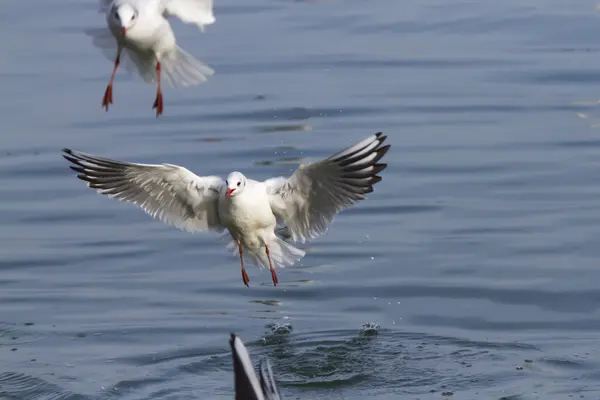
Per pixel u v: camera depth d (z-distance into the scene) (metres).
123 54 10.95
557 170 16.50
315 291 13.27
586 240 14.18
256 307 12.93
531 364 11.23
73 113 19.62
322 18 24.84
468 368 11.20
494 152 17.25
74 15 25.20
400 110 19.23
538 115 18.81
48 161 17.52
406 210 15.43
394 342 11.91
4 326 12.42
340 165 9.67
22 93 20.61
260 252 10.71
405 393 10.73
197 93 20.59
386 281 13.40
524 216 15.00
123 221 15.59
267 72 21.53
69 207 15.98
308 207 10.23
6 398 10.73
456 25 24.05
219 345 11.97
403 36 23.53
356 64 21.83
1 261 14.16
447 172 16.59
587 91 19.91
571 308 12.51
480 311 12.55
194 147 17.75
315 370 11.31
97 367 11.42
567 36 23.02
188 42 23.31
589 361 11.22
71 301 13.08
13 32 24.11
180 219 10.70
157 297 13.20
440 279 13.37
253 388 5.90
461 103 19.48
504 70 21.19
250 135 18.23
